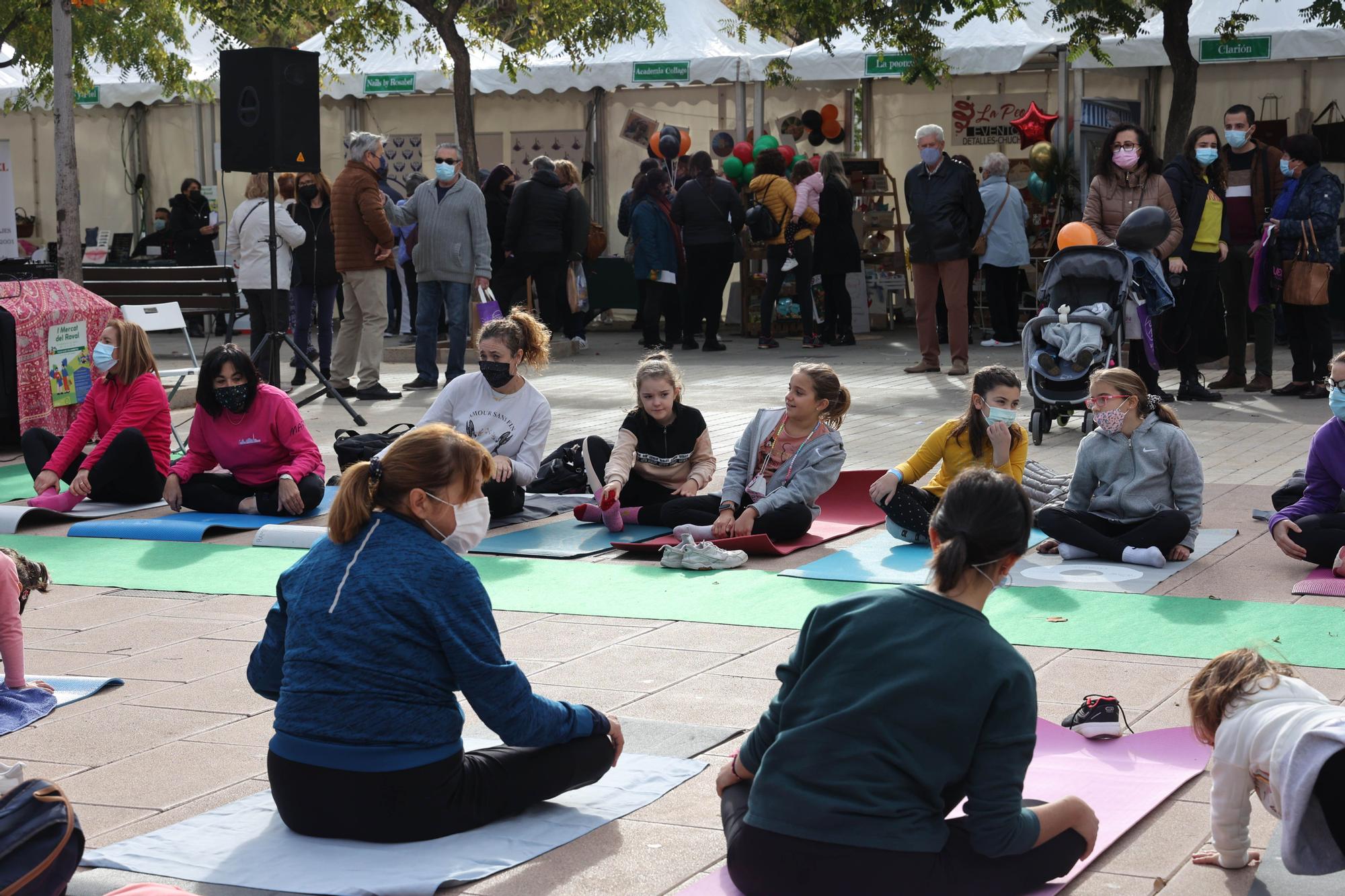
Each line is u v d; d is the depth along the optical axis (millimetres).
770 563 6840
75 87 19016
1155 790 3826
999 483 3033
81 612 6137
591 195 19203
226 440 8070
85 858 3500
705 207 15797
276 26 19094
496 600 6199
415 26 18734
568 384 13320
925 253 13305
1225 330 12336
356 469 3580
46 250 20469
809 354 15750
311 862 3430
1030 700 3000
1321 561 6277
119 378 8453
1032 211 17484
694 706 4711
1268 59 15719
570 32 17781
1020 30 16766
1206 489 8227
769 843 3031
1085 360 9719
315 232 13047
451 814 3570
